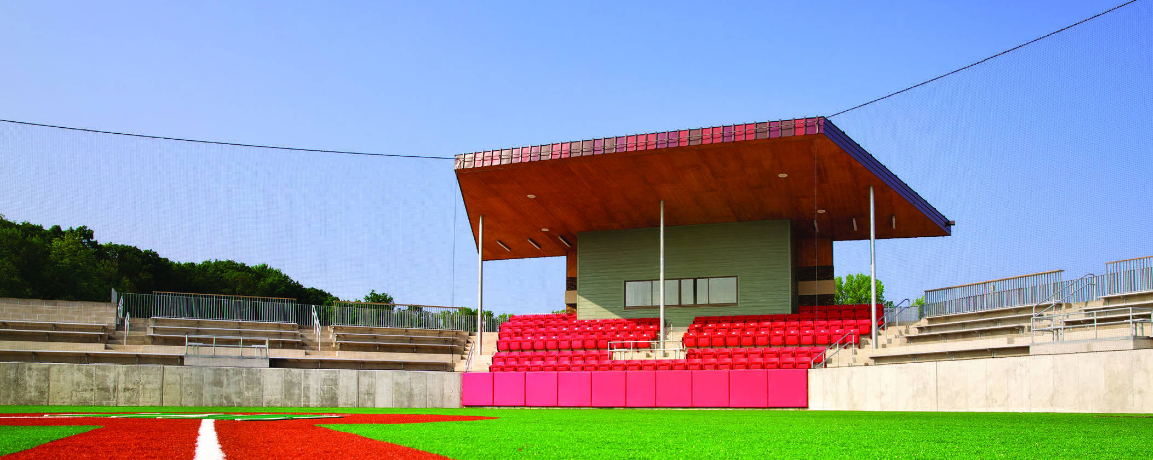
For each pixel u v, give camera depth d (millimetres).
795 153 25938
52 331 28781
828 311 33250
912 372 21766
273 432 11531
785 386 25938
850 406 23984
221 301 33406
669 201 31766
